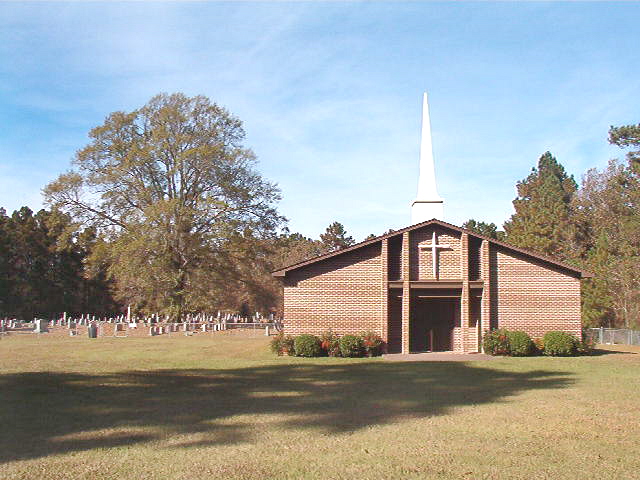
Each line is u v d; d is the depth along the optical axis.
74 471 9.20
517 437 11.55
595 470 9.31
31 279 77.94
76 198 52.19
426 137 35.00
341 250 29.86
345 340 28.66
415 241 30.73
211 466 9.48
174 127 51.59
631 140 51.53
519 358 27.77
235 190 51.94
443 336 31.70
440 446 10.82
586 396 16.66
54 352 31.31
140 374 21.91
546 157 85.06
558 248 55.84
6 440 11.27
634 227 52.53
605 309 46.72
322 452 10.38
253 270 57.97
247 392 17.47
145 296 53.72
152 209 47.78
